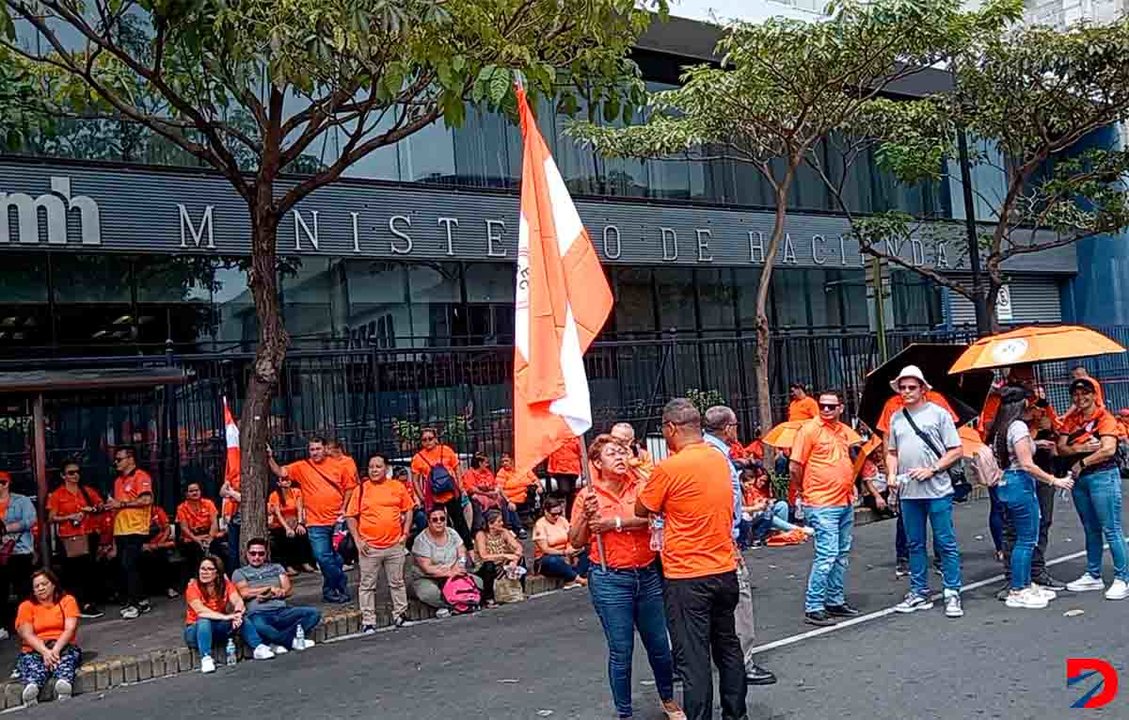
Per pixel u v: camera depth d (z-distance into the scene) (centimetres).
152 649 996
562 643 945
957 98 1798
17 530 1141
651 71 2066
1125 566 922
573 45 1148
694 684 592
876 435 1071
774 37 1475
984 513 1566
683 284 2080
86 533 1205
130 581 1181
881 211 2267
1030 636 810
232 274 1564
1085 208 2706
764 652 825
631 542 648
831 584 937
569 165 1933
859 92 1617
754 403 1884
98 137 1463
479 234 1800
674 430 624
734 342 1834
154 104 1474
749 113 1576
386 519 1093
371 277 1688
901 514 946
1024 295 2769
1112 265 2806
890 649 804
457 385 1588
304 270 1620
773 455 1568
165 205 1503
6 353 1379
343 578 1184
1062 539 1264
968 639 815
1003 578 1052
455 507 1367
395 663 924
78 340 1430
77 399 1278
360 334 1666
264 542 1048
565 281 641
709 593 596
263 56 986
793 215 2253
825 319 2292
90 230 1442
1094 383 948
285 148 1585
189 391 1354
